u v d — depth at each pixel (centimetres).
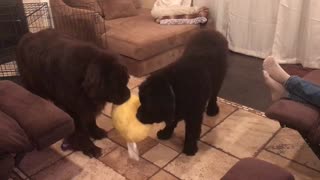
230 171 103
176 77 164
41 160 185
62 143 193
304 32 281
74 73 166
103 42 280
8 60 267
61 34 197
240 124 212
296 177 167
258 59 315
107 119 223
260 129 206
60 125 148
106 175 173
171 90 160
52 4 286
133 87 251
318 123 148
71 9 275
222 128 209
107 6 314
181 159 183
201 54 180
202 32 201
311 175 167
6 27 261
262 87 260
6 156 133
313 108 156
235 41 328
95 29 277
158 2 335
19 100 158
